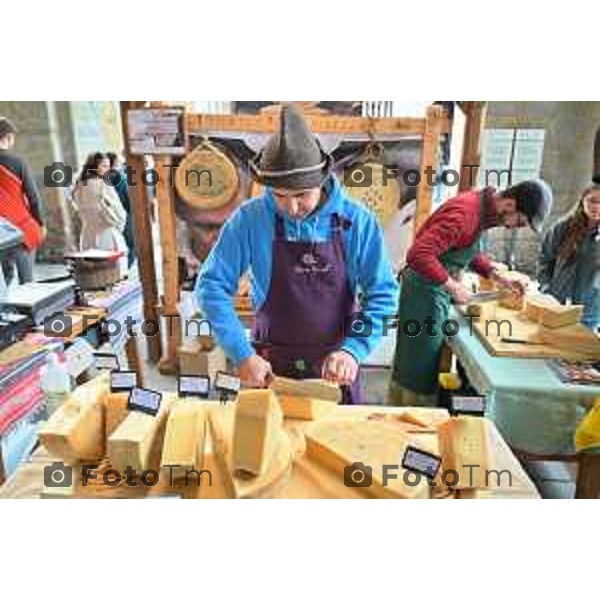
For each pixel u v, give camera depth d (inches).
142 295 92.0
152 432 39.9
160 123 99.4
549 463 78.7
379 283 57.2
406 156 105.6
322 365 58.0
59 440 38.4
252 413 38.6
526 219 69.7
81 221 83.1
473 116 76.7
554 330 68.6
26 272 70.8
